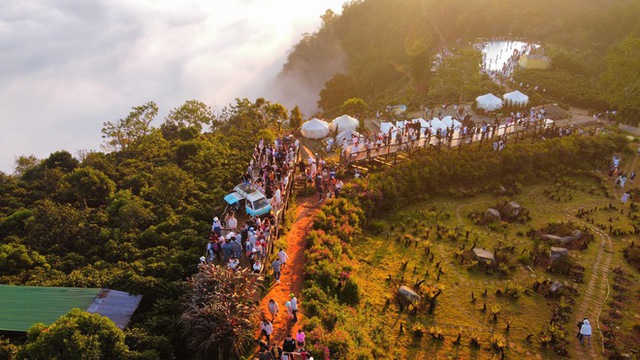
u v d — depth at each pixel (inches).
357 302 1053.2
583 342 979.9
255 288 889.5
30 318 840.3
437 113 2496.3
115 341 740.0
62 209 1300.4
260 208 1196.5
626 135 2112.5
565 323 1032.2
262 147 1616.6
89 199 1501.0
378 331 977.5
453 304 1080.8
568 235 1378.0
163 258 1074.7
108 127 2139.5
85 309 869.8
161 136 2100.1
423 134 1931.6
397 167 1606.8
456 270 1206.3
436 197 1606.8
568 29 4471.0
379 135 1831.9
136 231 1248.8
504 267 1198.9
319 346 817.5
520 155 1753.2
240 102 2399.1
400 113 2536.9
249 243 1008.2
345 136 1942.7
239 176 1562.5
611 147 1945.1
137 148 1977.1
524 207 1557.6
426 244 1300.4
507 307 1077.1
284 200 1314.0
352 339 895.7
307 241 1205.1
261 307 915.4
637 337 995.9
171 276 995.3
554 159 1809.8
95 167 1739.7
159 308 892.6
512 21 4886.8
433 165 1638.8
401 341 962.1
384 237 1349.7
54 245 1191.6
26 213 1357.0
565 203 1601.9
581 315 1061.1
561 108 2522.1
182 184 1464.1
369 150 1686.8
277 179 1416.1
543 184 1728.6
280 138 1829.5
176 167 1545.3
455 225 1429.6
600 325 1029.2
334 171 1604.3
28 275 1029.2
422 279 1163.9
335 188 1446.9
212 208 1311.5
